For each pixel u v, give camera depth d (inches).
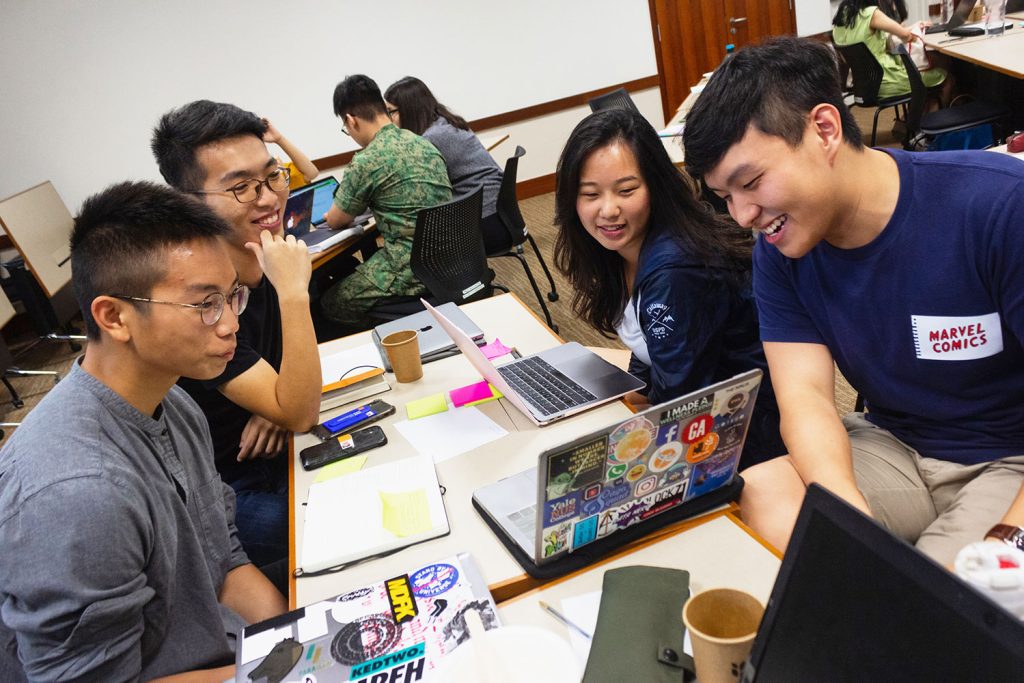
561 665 34.9
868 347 51.4
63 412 42.5
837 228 47.3
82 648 39.4
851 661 24.5
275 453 70.9
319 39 214.8
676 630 36.1
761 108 41.6
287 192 75.8
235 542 59.2
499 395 64.6
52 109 201.3
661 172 60.3
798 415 52.0
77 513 38.5
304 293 64.7
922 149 180.5
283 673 38.0
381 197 130.8
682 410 40.0
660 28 242.7
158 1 200.4
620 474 40.3
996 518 46.4
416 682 36.3
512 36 230.8
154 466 46.5
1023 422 49.6
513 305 86.3
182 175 70.3
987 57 135.4
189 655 48.1
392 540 47.2
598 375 64.3
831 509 25.3
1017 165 43.9
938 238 45.5
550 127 244.5
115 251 42.8
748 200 43.9
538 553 41.3
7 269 189.2
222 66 210.2
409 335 69.8
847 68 192.2
